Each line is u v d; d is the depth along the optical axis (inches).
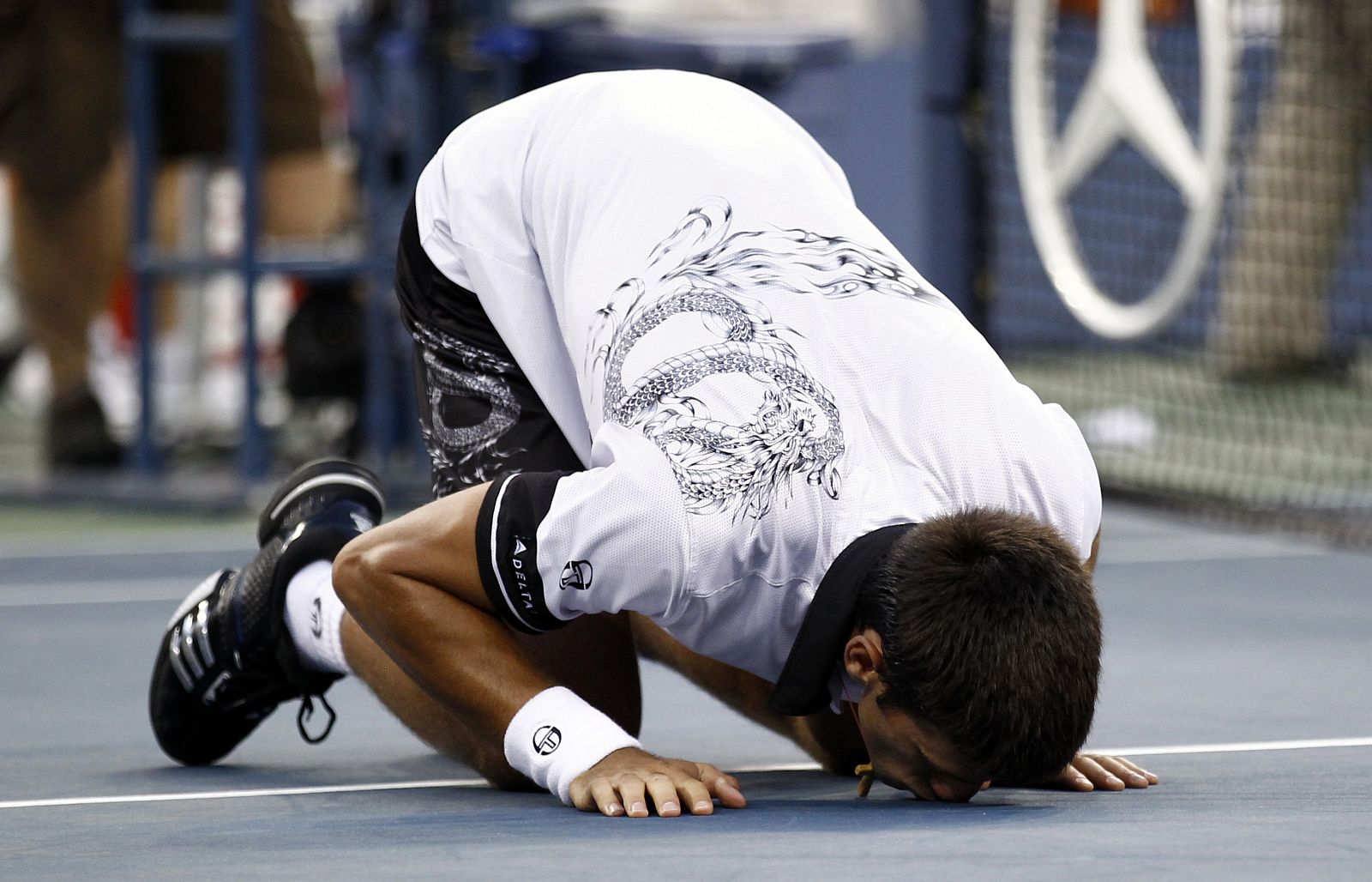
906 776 318.7
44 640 623.2
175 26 922.7
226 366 1248.8
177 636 404.5
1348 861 270.2
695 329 326.6
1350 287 1272.1
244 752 434.6
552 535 311.1
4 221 1413.6
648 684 534.3
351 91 984.9
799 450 311.1
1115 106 904.9
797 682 312.3
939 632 296.4
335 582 336.5
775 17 1059.3
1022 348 1278.3
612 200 367.6
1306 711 465.7
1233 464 1038.4
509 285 388.2
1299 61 1186.6
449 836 304.7
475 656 331.9
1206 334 1272.1
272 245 1054.4
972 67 911.7
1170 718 455.8
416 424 1000.9
